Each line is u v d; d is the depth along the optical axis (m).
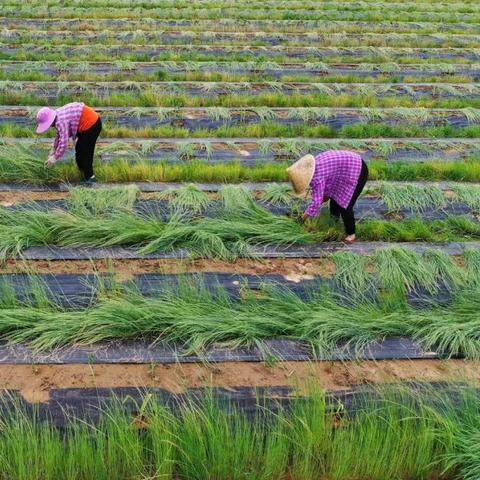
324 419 4.00
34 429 3.80
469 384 4.38
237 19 16.25
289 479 3.76
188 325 4.68
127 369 4.39
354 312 5.01
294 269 5.65
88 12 16.08
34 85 10.51
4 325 4.58
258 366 4.49
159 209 6.50
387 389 4.25
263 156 8.30
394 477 3.80
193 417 3.83
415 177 7.85
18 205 6.43
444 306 5.27
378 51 14.07
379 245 6.09
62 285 5.23
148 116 9.45
